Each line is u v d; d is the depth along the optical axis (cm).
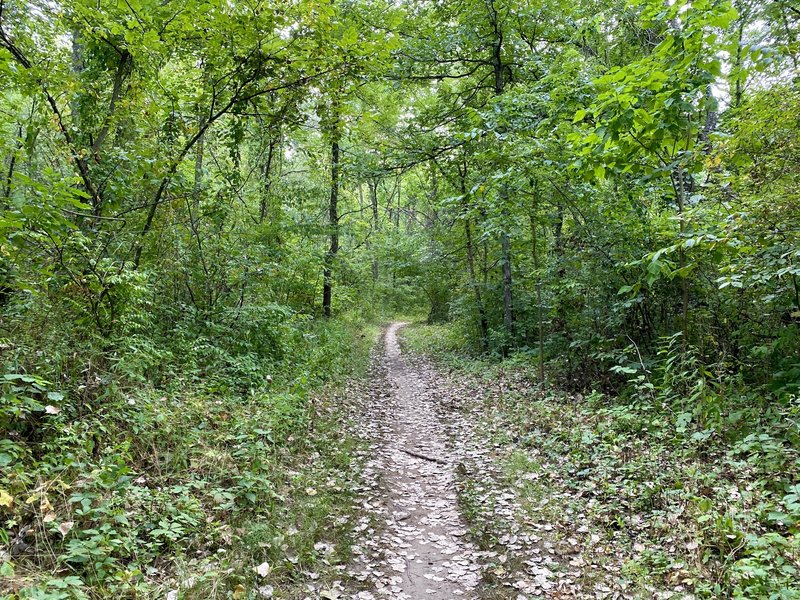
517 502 535
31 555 294
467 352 1667
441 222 1891
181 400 593
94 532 315
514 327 1452
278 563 386
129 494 383
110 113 727
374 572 415
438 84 1631
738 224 493
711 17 456
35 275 495
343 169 1514
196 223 905
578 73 864
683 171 645
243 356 827
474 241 1639
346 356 1411
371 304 3003
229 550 380
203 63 776
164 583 318
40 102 659
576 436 663
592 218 884
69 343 505
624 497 495
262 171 1384
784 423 511
